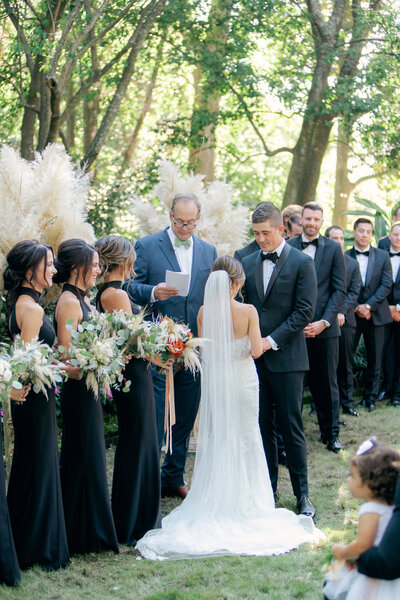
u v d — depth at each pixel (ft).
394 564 7.75
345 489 17.35
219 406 14.58
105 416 23.39
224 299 14.61
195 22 36.37
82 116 48.44
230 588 11.89
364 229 26.05
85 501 13.28
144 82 49.21
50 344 12.98
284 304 15.96
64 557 12.65
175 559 13.15
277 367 15.74
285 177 64.23
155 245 17.38
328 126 37.65
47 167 17.20
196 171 46.14
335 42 35.55
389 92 38.58
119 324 13.30
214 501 14.37
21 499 12.46
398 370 26.48
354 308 24.49
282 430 15.84
